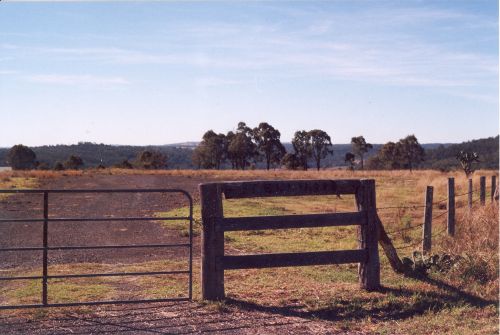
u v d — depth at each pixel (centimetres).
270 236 1393
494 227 1116
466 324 657
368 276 811
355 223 805
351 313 707
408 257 1011
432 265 925
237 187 753
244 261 757
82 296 782
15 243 1295
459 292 801
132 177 4231
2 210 1962
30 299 764
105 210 2016
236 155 11738
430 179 2983
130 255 1166
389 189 2875
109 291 818
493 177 1623
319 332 635
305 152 11362
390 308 728
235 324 660
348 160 11688
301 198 2567
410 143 10956
